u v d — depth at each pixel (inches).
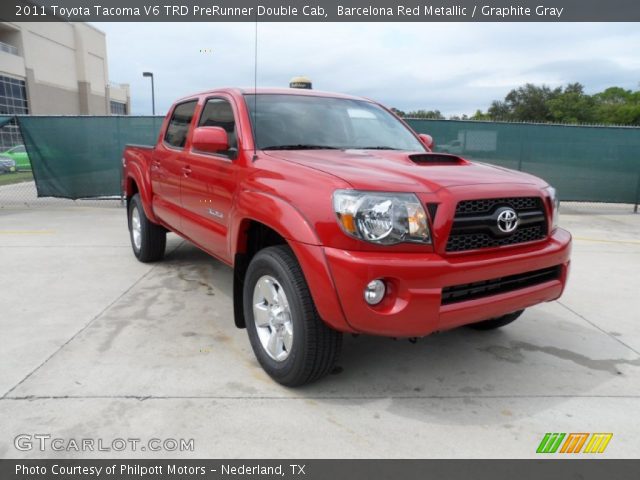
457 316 100.4
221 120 154.3
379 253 96.4
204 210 153.3
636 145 419.2
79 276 203.5
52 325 149.4
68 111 1829.5
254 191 119.6
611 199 429.1
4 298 174.4
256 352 122.4
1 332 143.3
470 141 413.4
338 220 97.1
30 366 122.0
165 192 188.9
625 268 235.5
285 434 97.5
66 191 421.1
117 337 141.2
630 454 94.1
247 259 132.6
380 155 131.6
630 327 159.5
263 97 151.9
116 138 414.0
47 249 253.6
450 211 98.7
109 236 290.2
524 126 414.6
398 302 96.3
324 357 107.7
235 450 92.2
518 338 149.2
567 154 420.8
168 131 196.2
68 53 1820.9
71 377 116.9
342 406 108.5
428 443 96.0
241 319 135.4
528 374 125.7
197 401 108.2
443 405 110.1
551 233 120.5
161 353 131.4
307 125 147.7
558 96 2613.2
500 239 107.0
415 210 97.3
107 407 104.6
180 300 174.9
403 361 131.9
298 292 105.5
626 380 123.3
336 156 126.6
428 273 95.7
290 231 104.1
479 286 105.7
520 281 114.7
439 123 408.8
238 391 113.0
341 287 96.1
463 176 109.7
